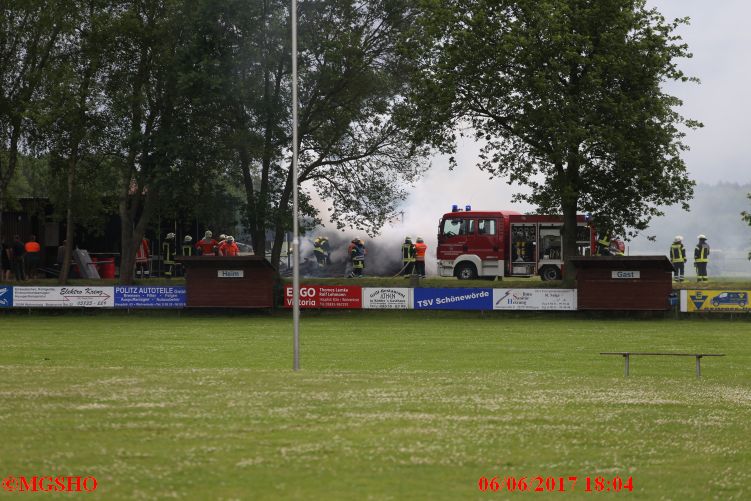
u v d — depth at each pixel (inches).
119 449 821.2
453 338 2110.0
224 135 2999.5
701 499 730.8
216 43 2903.5
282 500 683.4
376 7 3043.8
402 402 1072.2
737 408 1097.4
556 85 2733.8
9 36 3048.7
